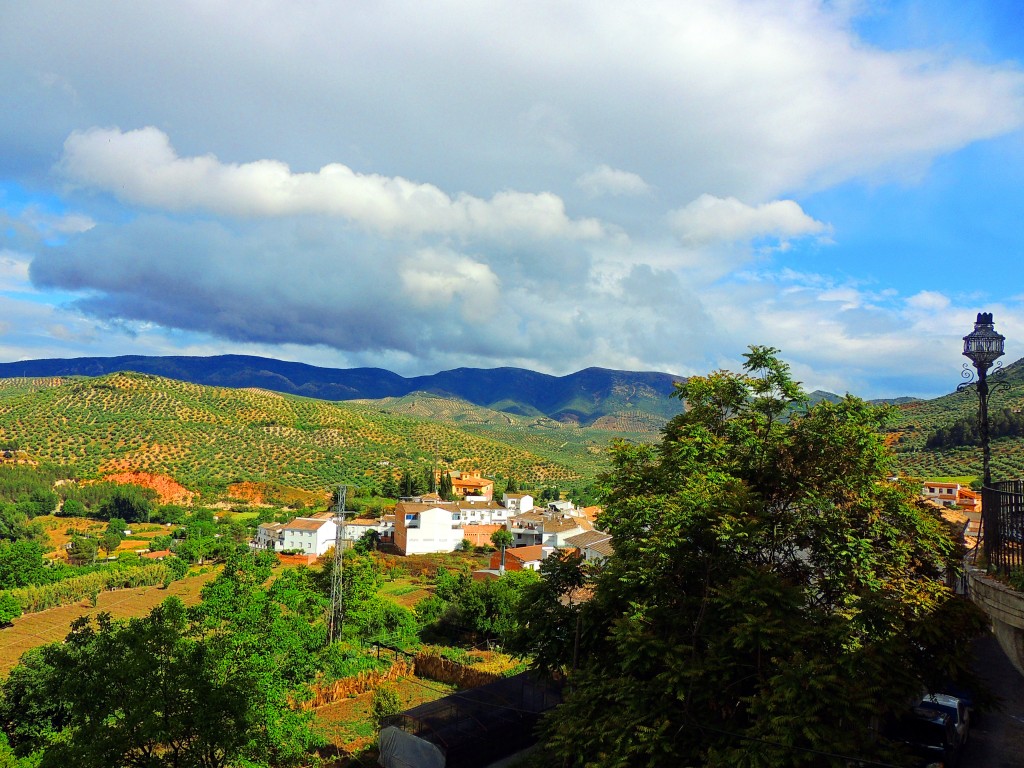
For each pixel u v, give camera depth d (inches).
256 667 1082.1
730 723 649.6
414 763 1181.7
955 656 653.9
